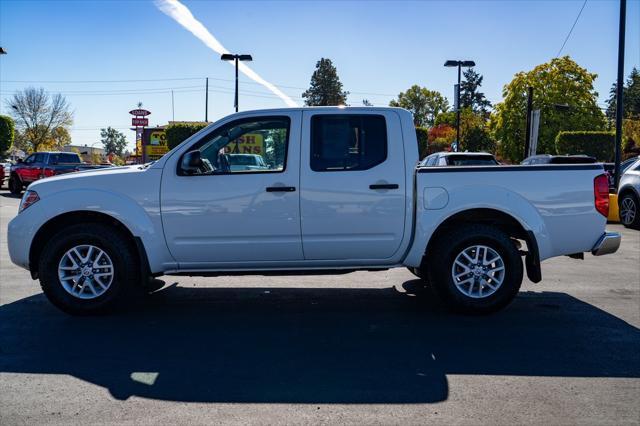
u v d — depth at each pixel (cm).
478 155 1448
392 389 387
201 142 563
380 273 802
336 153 560
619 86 1562
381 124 566
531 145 2081
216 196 551
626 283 734
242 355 454
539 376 411
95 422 337
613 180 1723
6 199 2161
